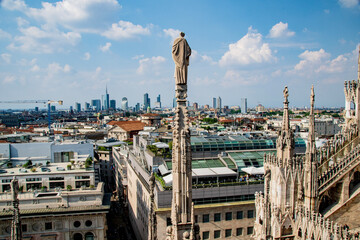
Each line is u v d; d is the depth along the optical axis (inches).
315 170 1106.1
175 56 660.7
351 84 1444.4
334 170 1185.4
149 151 2923.2
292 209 1128.8
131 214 3636.8
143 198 2746.1
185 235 660.1
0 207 2331.4
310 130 1104.2
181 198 667.4
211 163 2736.2
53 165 3142.2
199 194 2258.9
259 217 1255.5
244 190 2337.6
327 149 1391.5
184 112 669.9
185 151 660.1
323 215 1138.0
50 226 2377.0
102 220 2450.8
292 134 1151.6
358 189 1160.8
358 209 1158.3
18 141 4741.6
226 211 2263.8
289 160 1132.5
